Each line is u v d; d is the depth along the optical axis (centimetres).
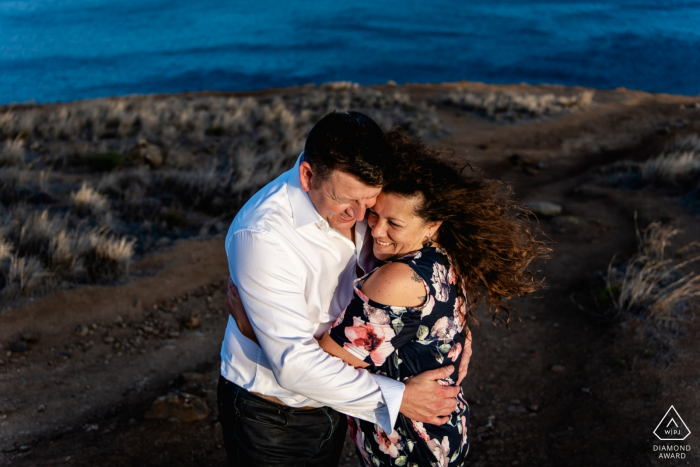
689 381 337
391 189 158
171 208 735
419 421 176
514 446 307
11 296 468
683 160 941
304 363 160
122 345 430
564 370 376
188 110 1527
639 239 605
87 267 540
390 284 160
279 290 164
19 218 634
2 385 366
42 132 1236
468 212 169
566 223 714
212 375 392
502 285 188
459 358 185
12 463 289
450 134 1543
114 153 980
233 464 196
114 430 324
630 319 423
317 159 153
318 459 201
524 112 1866
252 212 170
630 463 272
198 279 563
